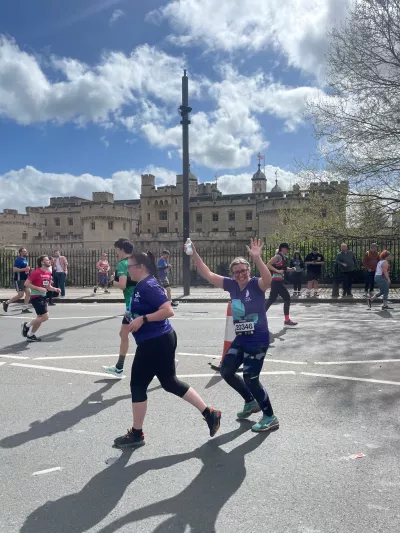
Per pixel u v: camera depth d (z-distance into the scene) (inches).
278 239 999.0
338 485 121.6
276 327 368.5
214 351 284.8
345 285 593.6
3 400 193.2
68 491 119.5
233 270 164.4
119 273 219.6
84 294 684.1
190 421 168.6
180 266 1032.2
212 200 2817.4
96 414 176.2
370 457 138.0
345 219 817.5
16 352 286.4
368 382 215.0
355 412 175.9
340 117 737.6
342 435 154.5
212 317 437.1
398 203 782.5
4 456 140.3
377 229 796.6
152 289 147.9
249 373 159.2
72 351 288.4
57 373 236.5
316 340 315.0
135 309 148.9
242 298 163.8
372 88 717.3
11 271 877.8
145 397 147.4
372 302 560.4
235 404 187.3
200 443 149.3
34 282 315.6
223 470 130.6
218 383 215.9
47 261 320.2
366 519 106.0
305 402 187.6
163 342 146.3
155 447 146.3
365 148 737.6
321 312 466.0
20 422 168.1
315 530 102.0
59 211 3198.8
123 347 227.3
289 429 160.1
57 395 199.9
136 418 146.0
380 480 124.1
